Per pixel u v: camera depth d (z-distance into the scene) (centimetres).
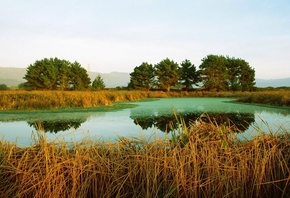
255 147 393
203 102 2702
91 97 2050
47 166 349
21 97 1961
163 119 1308
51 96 1981
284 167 380
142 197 360
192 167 376
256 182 363
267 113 1566
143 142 441
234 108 1931
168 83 5216
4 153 392
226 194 348
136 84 5272
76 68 5075
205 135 457
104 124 1132
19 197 334
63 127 1061
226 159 377
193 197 352
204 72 4906
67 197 357
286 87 5606
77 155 372
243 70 5006
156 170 370
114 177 364
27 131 980
